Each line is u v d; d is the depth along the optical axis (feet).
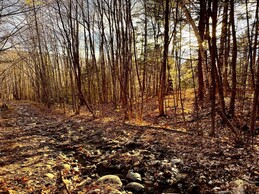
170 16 45.34
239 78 43.62
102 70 79.71
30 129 44.47
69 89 92.17
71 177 20.67
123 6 49.21
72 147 30.19
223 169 19.44
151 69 67.31
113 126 42.63
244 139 25.89
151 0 48.32
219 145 25.67
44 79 96.99
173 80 53.36
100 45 82.64
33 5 15.24
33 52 87.10
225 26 33.58
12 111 78.79
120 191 17.56
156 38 50.93
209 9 27.20
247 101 40.01
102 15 66.44
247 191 15.66
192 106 51.70
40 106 99.45
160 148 26.53
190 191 17.08
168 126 38.42
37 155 26.71
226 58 43.57
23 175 20.40
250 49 25.75
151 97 74.43
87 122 50.11
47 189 17.88
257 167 18.93
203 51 29.35
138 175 20.02
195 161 21.71
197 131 32.07
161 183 18.81
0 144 32.27
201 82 48.42
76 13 60.64
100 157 25.77
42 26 83.35
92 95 82.33
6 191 16.99
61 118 60.13
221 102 27.45
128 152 26.21
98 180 19.45
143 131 35.78
